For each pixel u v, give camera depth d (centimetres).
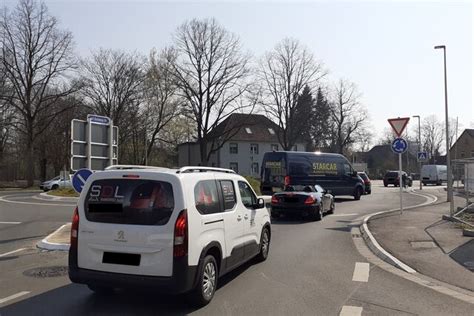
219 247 645
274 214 1652
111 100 5619
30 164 4834
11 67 4578
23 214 1878
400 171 1689
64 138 5881
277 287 694
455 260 879
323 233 1294
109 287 621
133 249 566
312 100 5581
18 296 637
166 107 5603
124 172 597
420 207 1997
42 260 910
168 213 565
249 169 6888
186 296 586
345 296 647
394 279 751
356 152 9938
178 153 7769
